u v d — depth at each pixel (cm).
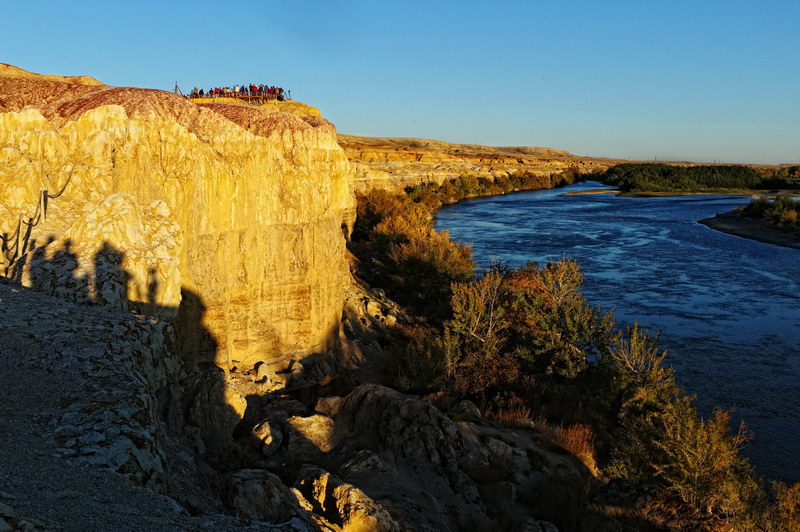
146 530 618
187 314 1989
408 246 4534
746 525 1650
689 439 1791
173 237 1698
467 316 2931
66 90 2119
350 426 1777
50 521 566
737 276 5631
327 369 2506
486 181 16188
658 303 4625
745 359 3422
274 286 2433
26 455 702
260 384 2059
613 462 1956
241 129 2239
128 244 1534
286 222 2467
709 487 1712
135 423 845
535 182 18750
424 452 1661
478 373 2661
